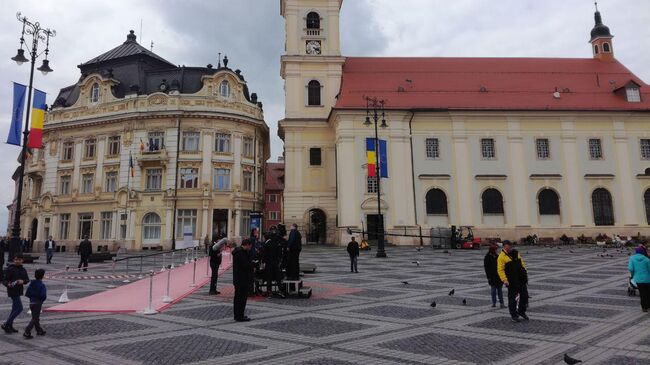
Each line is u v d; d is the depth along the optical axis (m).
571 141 47.56
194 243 39.88
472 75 51.16
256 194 50.78
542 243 44.28
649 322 9.91
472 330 9.36
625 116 48.16
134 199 46.66
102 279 19.62
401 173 44.88
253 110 51.38
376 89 48.28
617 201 47.00
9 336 8.91
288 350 7.82
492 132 47.19
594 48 55.44
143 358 7.34
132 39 56.97
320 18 50.53
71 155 50.75
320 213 49.66
